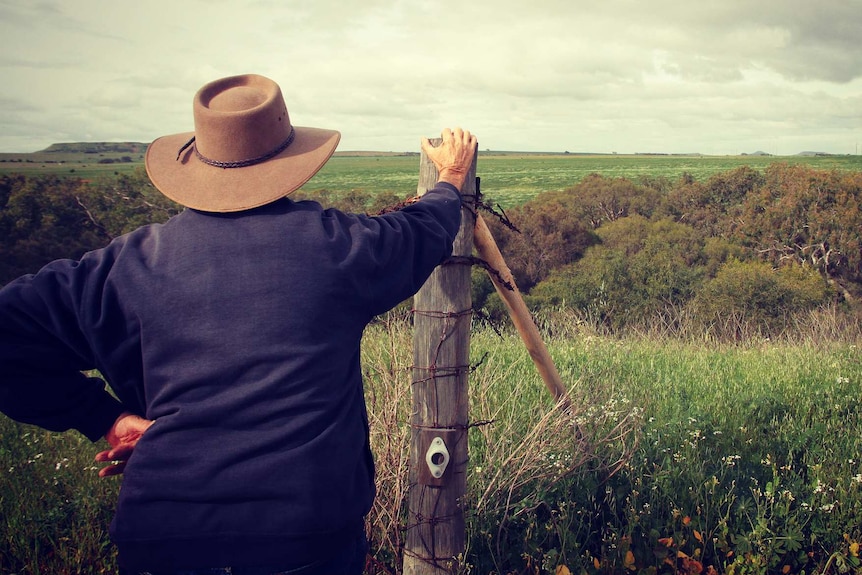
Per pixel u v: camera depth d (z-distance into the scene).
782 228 44.56
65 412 1.64
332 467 1.55
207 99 1.75
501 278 2.67
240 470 1.48
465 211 2.45
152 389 1.57
